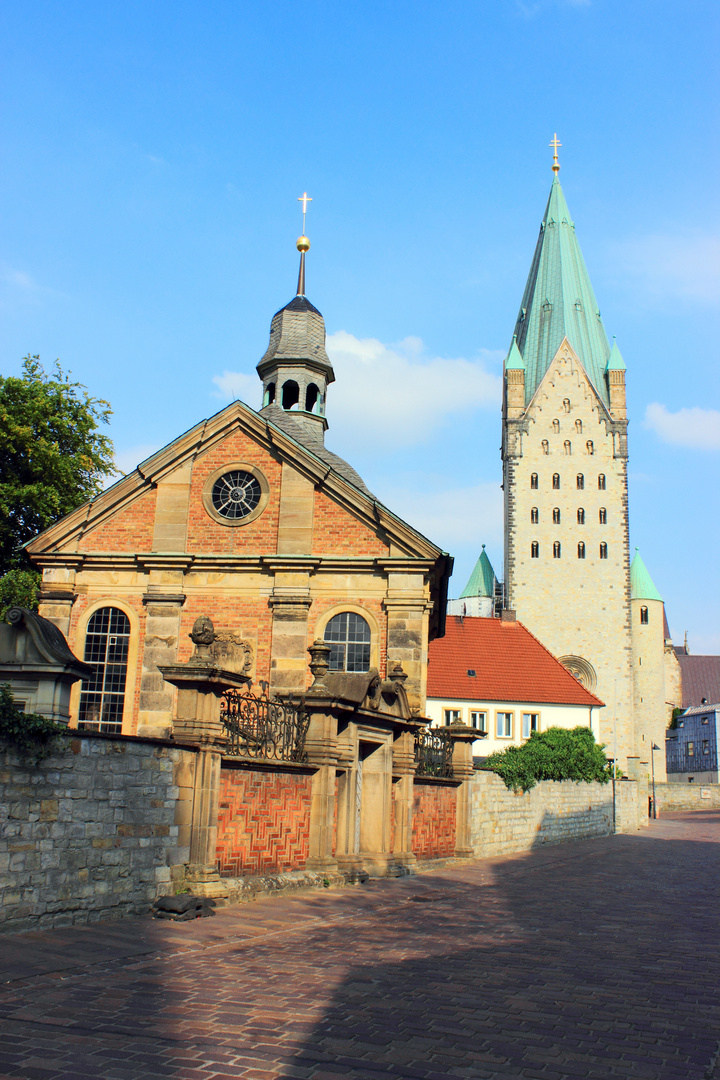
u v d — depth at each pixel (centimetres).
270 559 2683
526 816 3206
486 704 5447
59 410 3647
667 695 11469
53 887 1142
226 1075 633
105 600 2775
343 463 3309
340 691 1823
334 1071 653
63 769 1172
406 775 2097
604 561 8344
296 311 3644
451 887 1848
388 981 937
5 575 3225
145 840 1294
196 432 2828
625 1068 690
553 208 9569
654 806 7112
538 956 1120
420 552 2652
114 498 2844
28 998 810
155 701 2664
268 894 1503
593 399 8681
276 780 1623
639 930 1373
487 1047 728
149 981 890
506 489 8850
